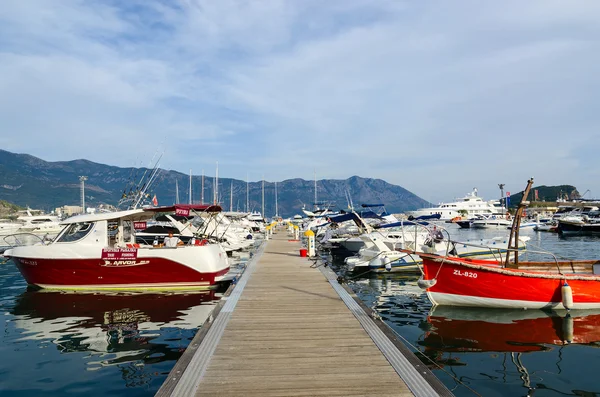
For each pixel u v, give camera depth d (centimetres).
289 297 948
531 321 934
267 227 3681
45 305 1099
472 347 770
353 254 2377
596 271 1220
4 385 599
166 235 1864
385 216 2684
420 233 1981
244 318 760
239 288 1052
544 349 755
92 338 821
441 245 1767
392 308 1104
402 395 439
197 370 502
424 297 1257
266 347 597
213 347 589
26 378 625
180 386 456
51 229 5434
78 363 686
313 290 1034
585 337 823
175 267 1261
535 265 1230
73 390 582
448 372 649
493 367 669
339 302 896
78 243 1253
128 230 1406
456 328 892
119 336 834
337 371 506
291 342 621
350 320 747
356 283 1538
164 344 784
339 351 580
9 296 1205
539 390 581
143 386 596
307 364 530
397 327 912
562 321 931
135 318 973
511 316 974
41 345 779
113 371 652
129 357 714
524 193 1116
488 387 591
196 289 1283
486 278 1005
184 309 1059
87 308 1068
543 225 5244
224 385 464
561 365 675
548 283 981
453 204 8650
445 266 1049
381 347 591
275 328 695
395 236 1950
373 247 1830
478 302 1030
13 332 862
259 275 1286
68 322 940
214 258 1304
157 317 982
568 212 6406
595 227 4362
